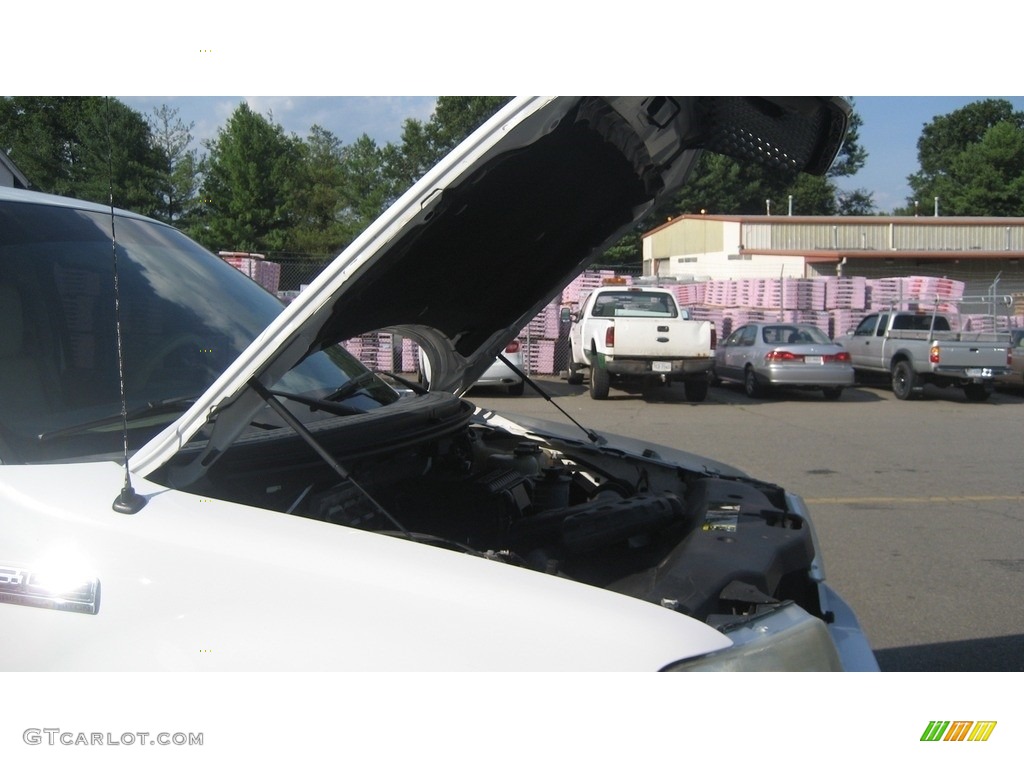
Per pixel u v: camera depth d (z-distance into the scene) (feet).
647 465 10.18
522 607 5.56
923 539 20.97
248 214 91.20
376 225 5.98
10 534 6.03
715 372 62.75
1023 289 104.99
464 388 10.84
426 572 5.68
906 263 104.37
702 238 116.57
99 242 9.02
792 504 9.01
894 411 49.88
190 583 5.74
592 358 52.65
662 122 7.03
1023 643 14.39
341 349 10.69
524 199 7.61
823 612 7.74
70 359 7.96
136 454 6.47
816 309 72.02
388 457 8.77
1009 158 149.59
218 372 8.54
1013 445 36.27
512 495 8.94
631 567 7.48
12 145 24.53
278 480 7.23
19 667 5.93
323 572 5.66
